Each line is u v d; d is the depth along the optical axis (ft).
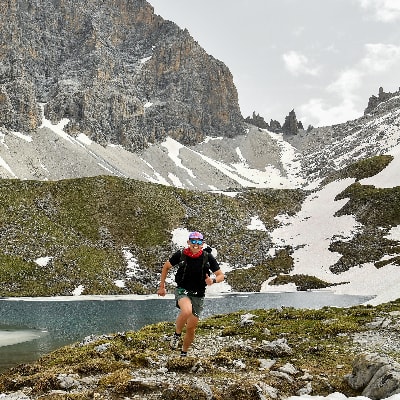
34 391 45.75
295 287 409.49
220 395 40.91
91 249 461.37
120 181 581.94
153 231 508.53
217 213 568.82
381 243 456.04
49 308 284.61
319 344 71.26
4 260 414.00
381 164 620.49
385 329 82.79
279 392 43.42
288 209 608.19
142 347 71.82
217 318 124.77
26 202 513.86
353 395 43.62
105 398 40.78
